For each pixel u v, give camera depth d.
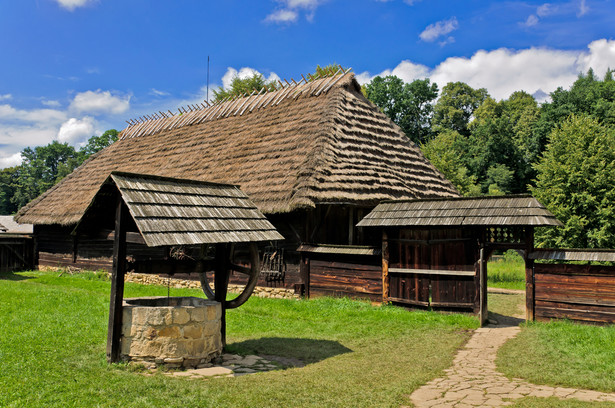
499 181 42.91
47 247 21.52
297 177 13.25
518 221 9.52
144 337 6.32
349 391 5.57
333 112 16.05
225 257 7.83
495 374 6.36
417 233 11.25
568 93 42.50
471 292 10.41
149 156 21.08
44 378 5.65
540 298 9.70
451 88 62.97
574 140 24.14
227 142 18.42
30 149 74.81
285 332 9.10
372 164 15.23
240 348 7.74
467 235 10.50
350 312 10.84
